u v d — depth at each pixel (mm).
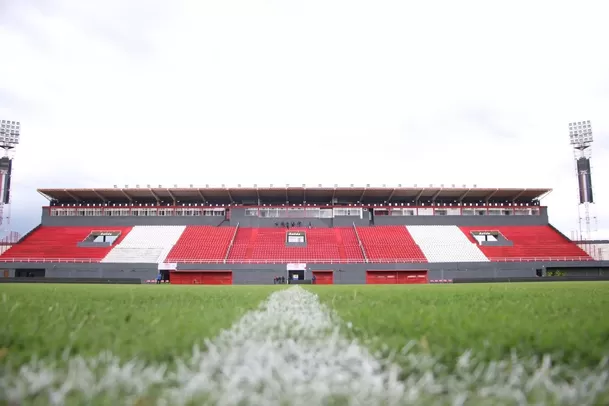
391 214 61156
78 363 2711
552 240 56062
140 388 2305
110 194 58938
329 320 4941
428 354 2986
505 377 2482
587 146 58812
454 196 60812
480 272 48406
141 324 4512
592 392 2234
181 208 60531
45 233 56125
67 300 9047
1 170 56406
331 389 2273
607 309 6363
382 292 14273
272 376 2445
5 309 6234
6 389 2283
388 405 2096
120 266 47219
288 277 47969
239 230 58750
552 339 3410
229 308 6812
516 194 60156
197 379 2383
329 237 56938
